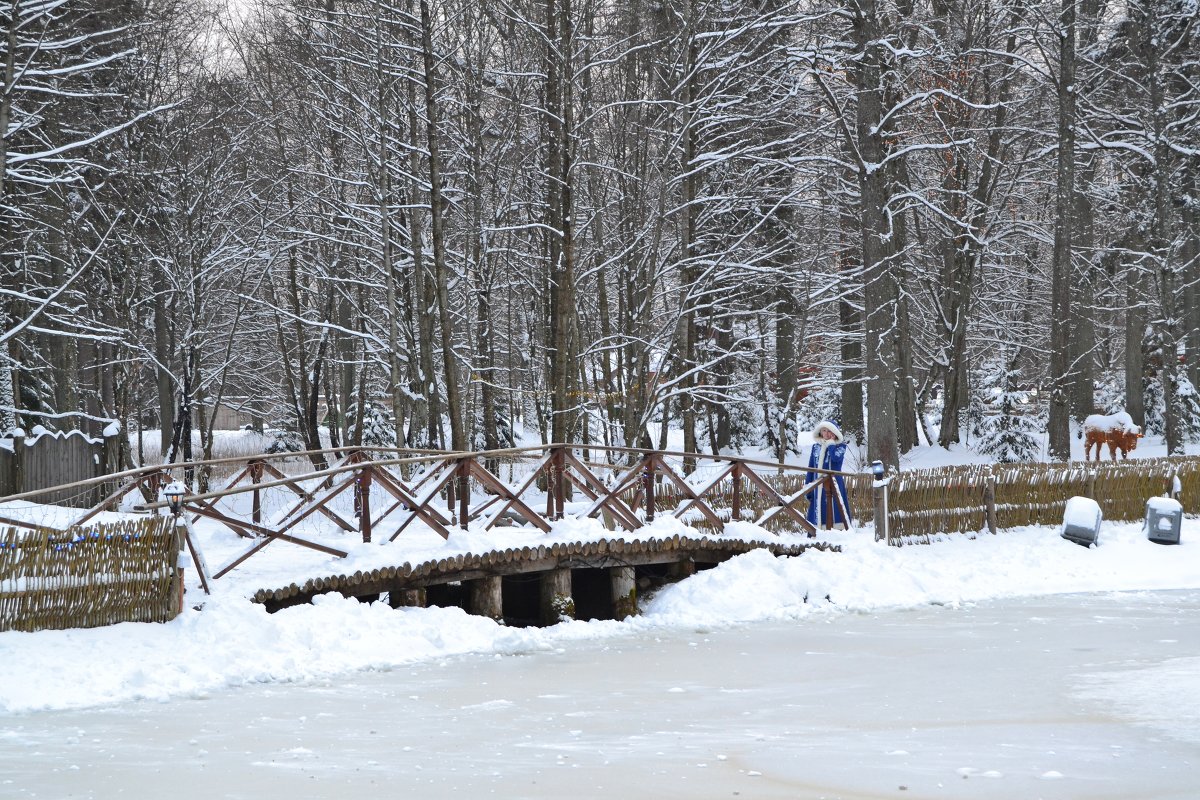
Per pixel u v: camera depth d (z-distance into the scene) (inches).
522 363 1363.2
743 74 1074.1
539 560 601.3
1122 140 1432.1
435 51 1000.2
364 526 573.6
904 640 533.0
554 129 1010.7
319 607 510.3
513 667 476.7
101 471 957.2
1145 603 639.1
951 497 807.7
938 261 1542.8
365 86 1058.1
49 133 994.7
